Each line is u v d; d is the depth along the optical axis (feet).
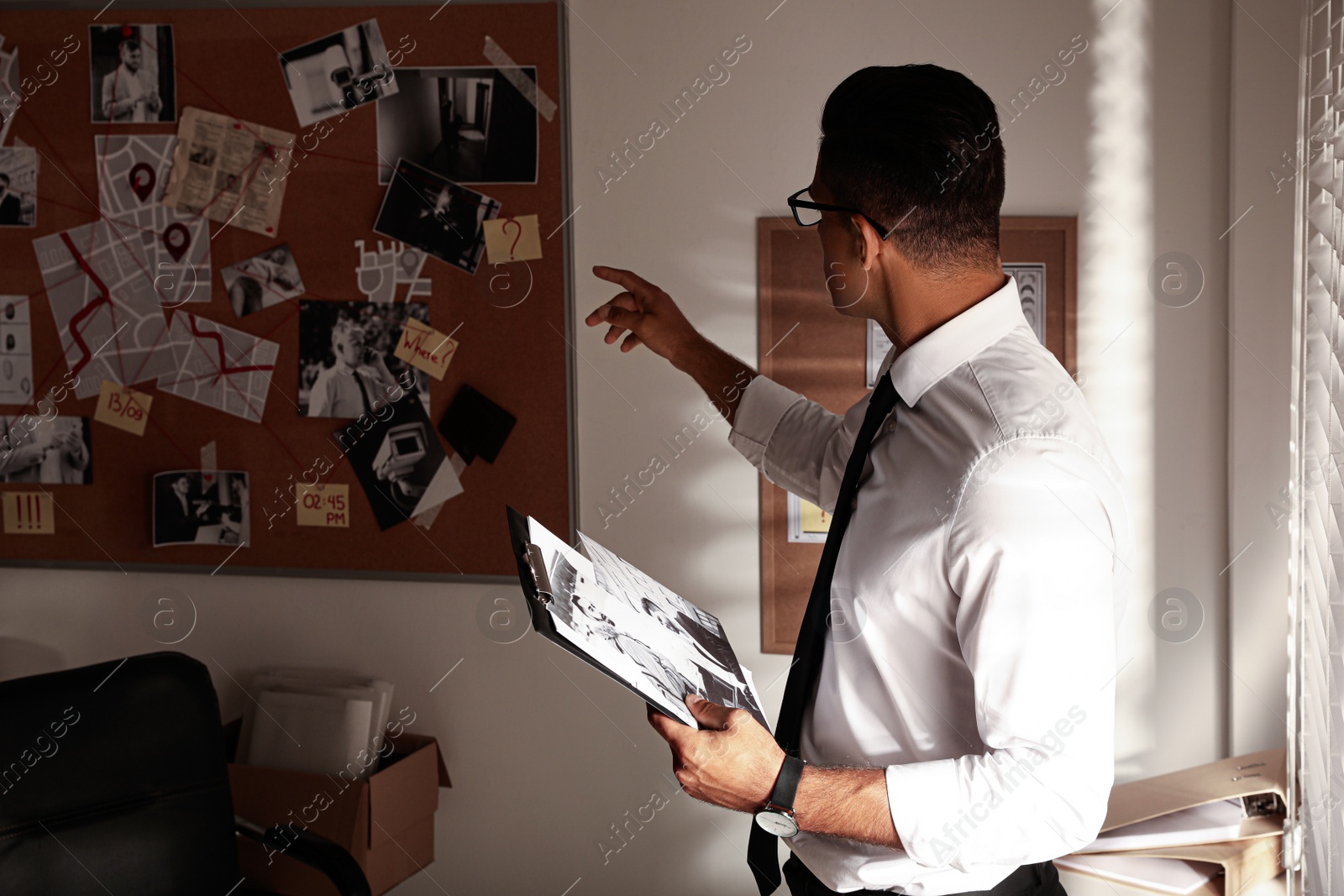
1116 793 5.06
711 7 5.73
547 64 5.90
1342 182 3.86
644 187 5.91
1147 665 5.78
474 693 6.50
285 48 6.14
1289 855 4.66
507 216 6.06
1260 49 5.19
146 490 6.69
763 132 5.77
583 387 6.15
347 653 6.61
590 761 6.44
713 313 5.94
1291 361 5.21
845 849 3.37
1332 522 3.94
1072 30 5.43
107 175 6.44
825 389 5.86
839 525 3.47
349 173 6.19
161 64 6.28
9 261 6.60
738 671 3.59
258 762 6.25
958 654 3.15
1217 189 5.41
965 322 3.25
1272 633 5.52
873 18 5.58
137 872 4.81
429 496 6.38
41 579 6.89
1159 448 5.63
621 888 6.50
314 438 6.46
